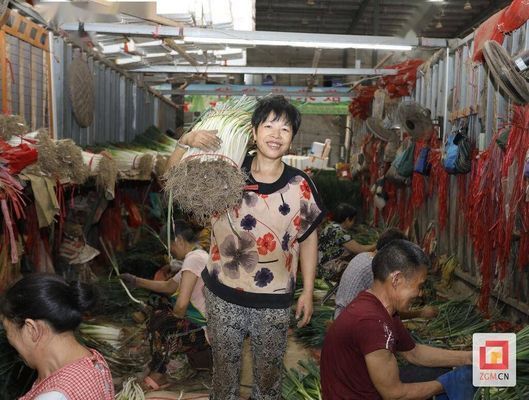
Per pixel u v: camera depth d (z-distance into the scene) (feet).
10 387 10.16
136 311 16.24
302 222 8.18
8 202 11.02
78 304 5.23
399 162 23.75
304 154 55.01
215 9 17.89
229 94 33.78
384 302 7.43
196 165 7.50
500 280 15.10
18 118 11.20
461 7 44.65
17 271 12.57
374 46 19.85
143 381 12.02
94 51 22.65
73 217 16.99
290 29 53.93
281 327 8.19
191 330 12.17
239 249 7.98
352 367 7.21
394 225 28.19
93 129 22.91
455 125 19.84
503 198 14.23
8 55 15.08
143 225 26.50
